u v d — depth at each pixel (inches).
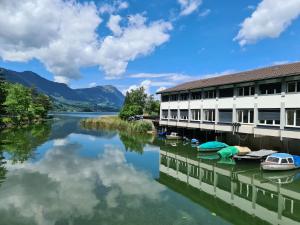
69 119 5236.2
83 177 1050.7
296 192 892.0
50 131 2733.8
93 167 1213.1
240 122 1534.2
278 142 1353.3
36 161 1305.4
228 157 1397.6
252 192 897.5
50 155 1460.4
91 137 2282.2
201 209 752.3
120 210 741.3
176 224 661.9
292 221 677.3
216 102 1697.8
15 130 2711.6
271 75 1306.6
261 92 1390.3
